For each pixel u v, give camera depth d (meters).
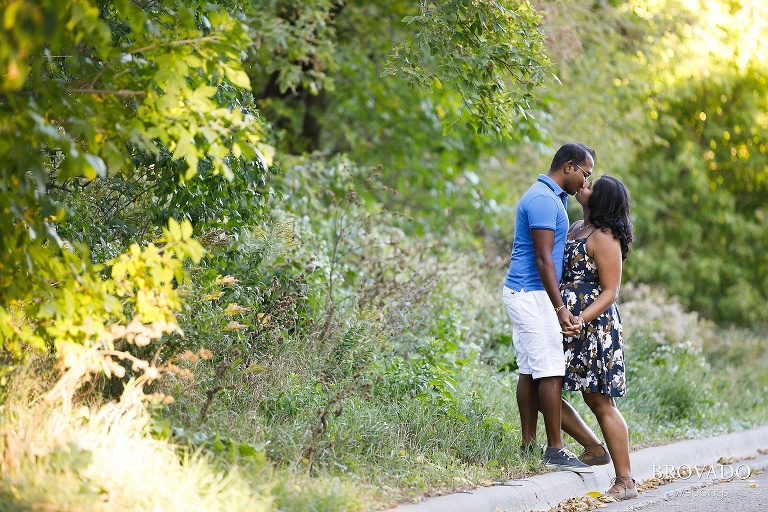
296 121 32.16
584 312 14.59
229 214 15.24
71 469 9.55
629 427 19.77
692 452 18.58
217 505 9.69
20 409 10.77
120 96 10.47
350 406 14.71
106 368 10.73
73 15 8.62
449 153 35.22
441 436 15.06
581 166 14.98
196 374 13.34
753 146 48.91
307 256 19.34
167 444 10.88
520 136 31.91
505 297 15.09
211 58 10.23
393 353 18.77
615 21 33.28
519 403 15.35
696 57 36.84
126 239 15.01
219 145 10.13
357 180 30.48
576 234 15.32
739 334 38.62
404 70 15.48
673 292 47.47
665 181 47.94
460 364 20.20
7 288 10.34
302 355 15.89
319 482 11.42
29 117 9.16
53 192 13.48
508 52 15.06
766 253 49.50
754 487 16.05
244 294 16.03
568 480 14.19
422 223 32.50
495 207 33.72
